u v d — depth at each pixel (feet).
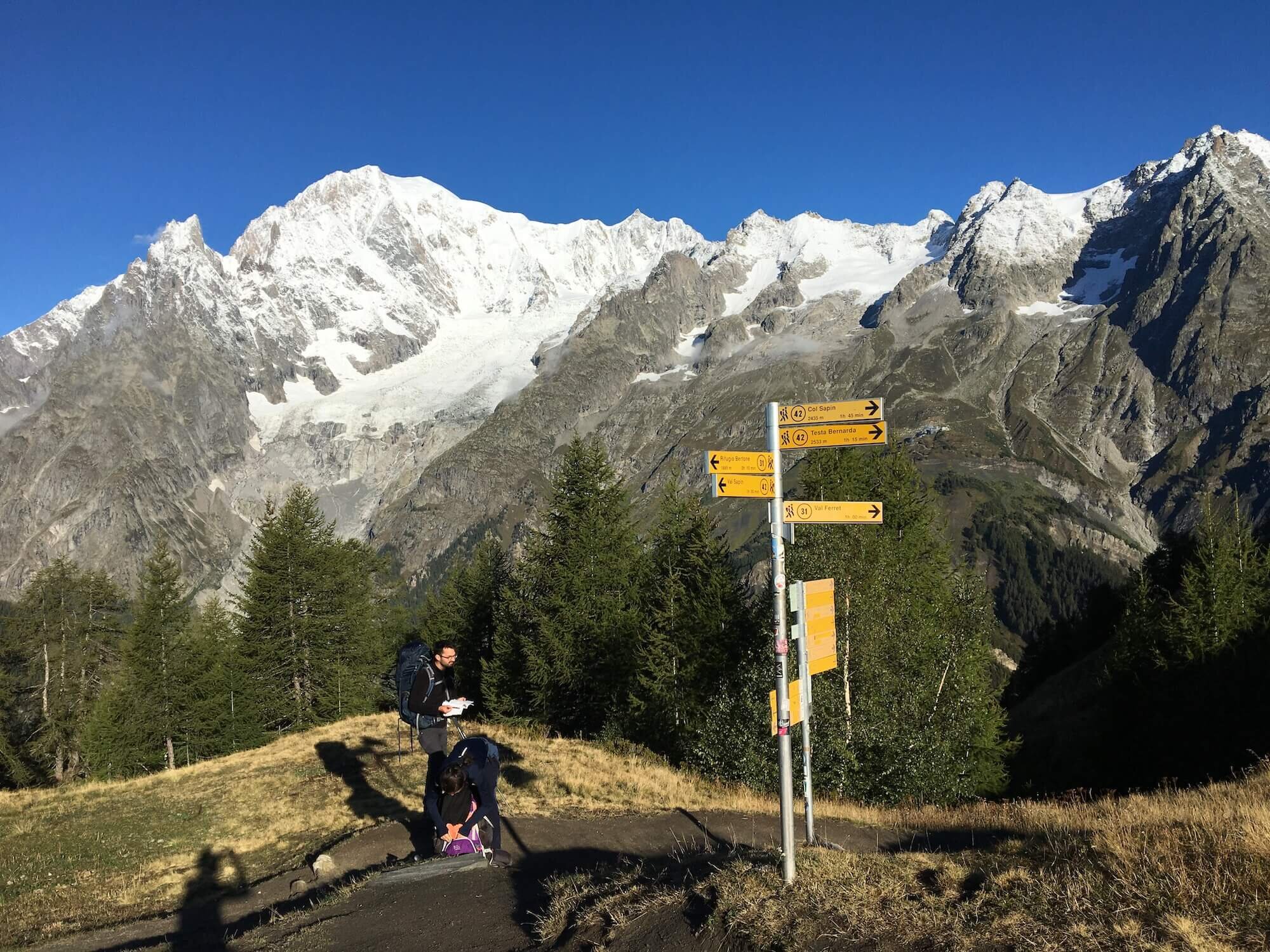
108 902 40.81
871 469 91.50
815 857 25.21
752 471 24.59
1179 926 16.58
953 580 88.12
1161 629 100.63
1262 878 18.62
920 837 40.73
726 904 20.98
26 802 70.08
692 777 70.64
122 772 144.97
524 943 22.89
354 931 25.61
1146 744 95.20
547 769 63.52
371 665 160.86
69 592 150.71
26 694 150.92
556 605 112.78
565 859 34.65
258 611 144.25
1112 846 22.52
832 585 27.76
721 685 80.07
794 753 67.72
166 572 154.71
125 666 149.59
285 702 144.66
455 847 32.83
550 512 121.70
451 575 187.62
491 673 120.47
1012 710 174.70
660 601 106.63
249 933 27.78
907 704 71.67
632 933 21.06
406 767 67.31
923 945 17.88
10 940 34.50
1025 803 54.24
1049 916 18.25
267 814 57.72
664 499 121.19
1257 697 83.92
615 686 106.22
